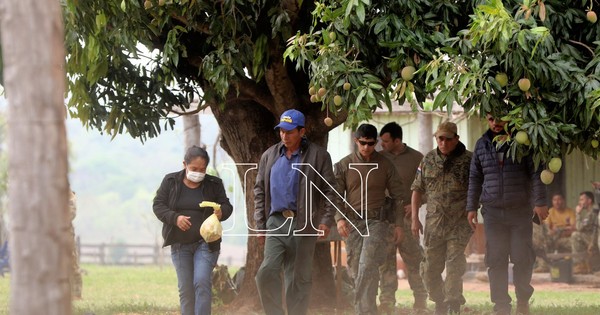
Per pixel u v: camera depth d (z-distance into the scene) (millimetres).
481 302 16484
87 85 13688
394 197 12211
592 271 22578
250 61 13078
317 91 11039
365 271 11938
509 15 9938
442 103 10305
